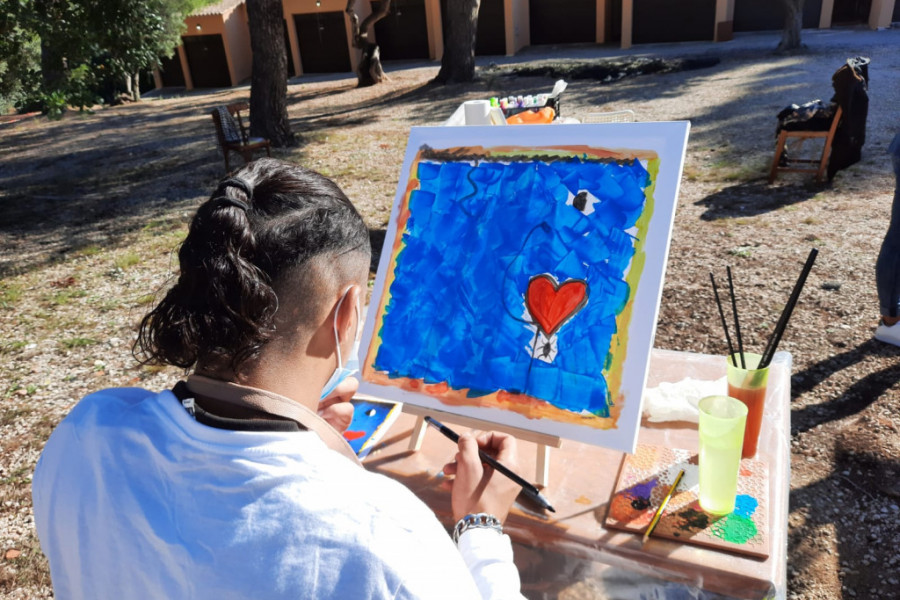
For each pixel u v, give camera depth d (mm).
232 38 23016
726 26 19062
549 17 22156
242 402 684
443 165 1642
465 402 1444
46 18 6711
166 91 23984
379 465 1565
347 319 776
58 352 4160
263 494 619
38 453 3133
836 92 5516
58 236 6852
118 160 10953
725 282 4113
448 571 623
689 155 7441
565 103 11742
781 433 1565
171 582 627
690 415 1646
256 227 703
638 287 1324
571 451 1563
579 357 1355
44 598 2320
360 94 16172
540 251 1453
